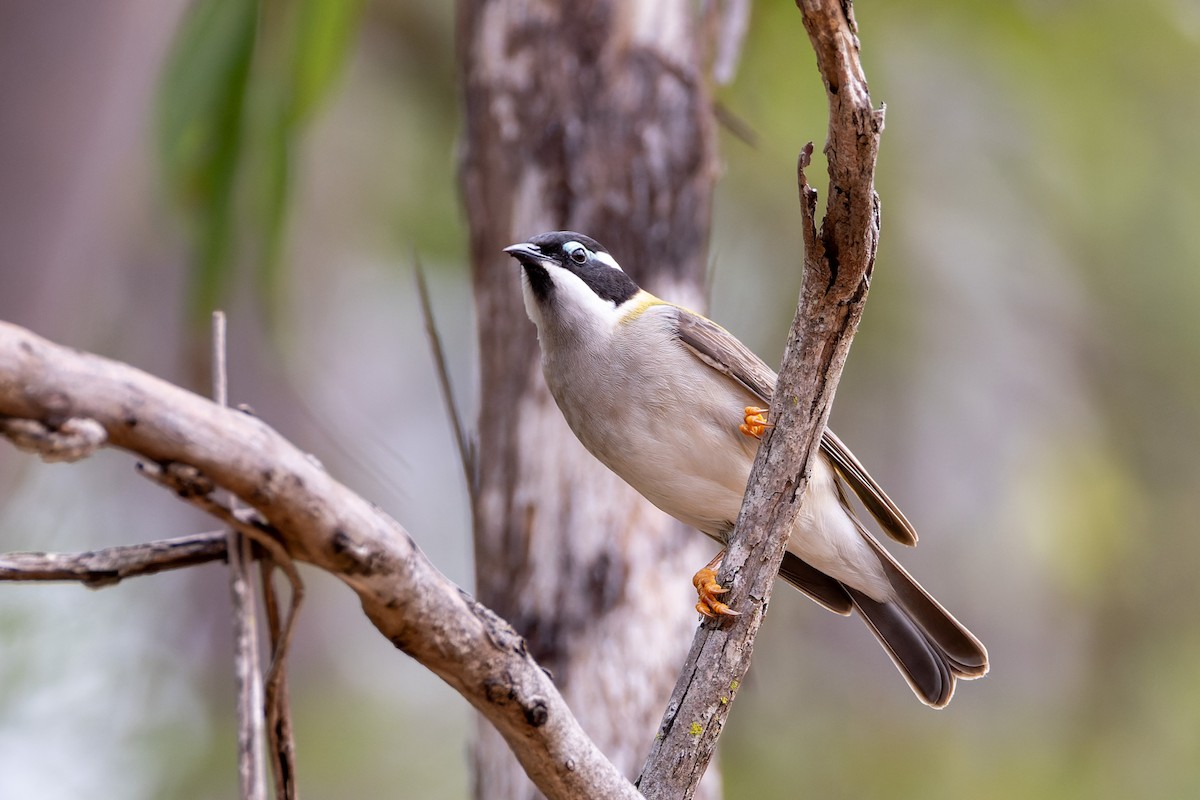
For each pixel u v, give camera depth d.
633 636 7.75
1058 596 14.57
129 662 12.62
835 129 4.50
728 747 12.19
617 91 8.30
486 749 7.90
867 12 12.23
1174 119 13.44
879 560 7.39
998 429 14.54
